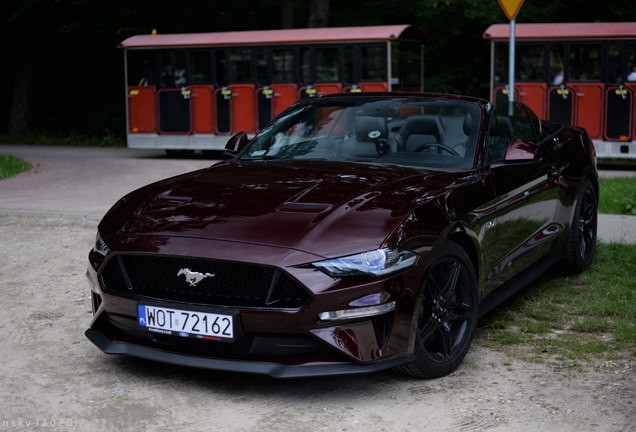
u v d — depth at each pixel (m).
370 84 15.65
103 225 4.05
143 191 4.38
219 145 17.02
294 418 3.44
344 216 3.67
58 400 3.65
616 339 4.49
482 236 4.29
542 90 14.72
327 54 15.93
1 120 26.52
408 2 19.69
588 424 3.36
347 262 3.46
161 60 17.36
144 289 3.78
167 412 3.51
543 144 5.71
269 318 3.47
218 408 3.55
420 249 3.66
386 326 3.58
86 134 24.22
